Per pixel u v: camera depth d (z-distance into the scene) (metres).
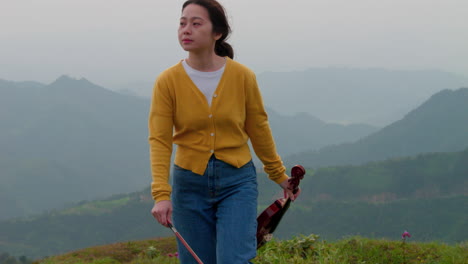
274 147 3.39
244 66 3.19
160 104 3.08
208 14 3.02
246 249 2.95
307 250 6.41
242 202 3.06
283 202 3.45
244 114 3.19
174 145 3.22
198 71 3.09
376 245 6.94
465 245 7.08
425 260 6.43
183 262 3.19
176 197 3.17
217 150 3.08
